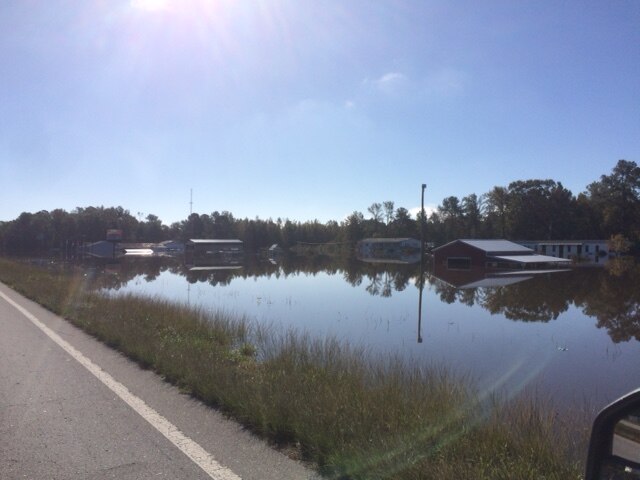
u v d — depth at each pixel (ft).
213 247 345.31
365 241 363.76
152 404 21.49
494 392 27.30
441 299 89.45
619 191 306.14
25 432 18.45
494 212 345.92
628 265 196.95
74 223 393.50
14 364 28.53
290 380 23.24
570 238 311.06
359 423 17.74
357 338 50.83
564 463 15.80
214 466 15.67
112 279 123.13
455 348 46.50
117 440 17.69
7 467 15.66
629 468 8.79
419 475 14.42
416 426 17.70
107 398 22.31
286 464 15.87
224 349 33.37
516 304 82.94
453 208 363.56
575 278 136.26
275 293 98.48
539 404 24.95
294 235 437.17
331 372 26.03
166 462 15.96
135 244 426.51
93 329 38.22
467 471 14.33
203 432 18.42
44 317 46.91
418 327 58.03
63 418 19.84
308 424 17.74
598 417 9.19
